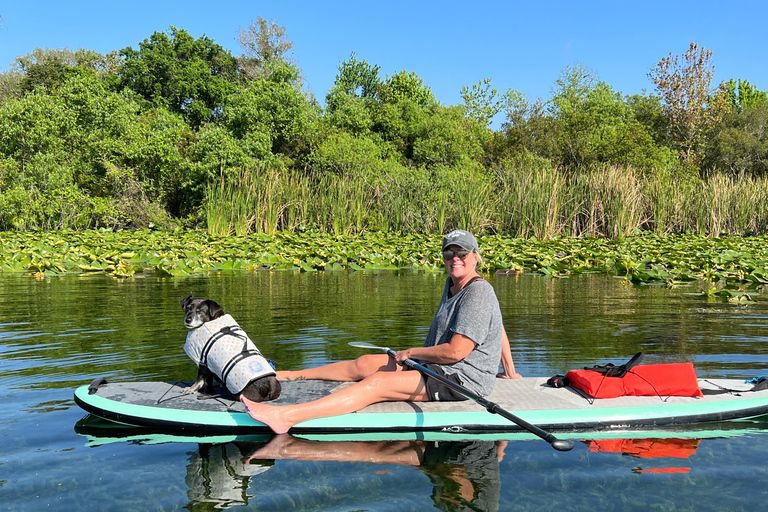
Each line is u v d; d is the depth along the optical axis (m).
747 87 55.00
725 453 3.16
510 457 3.11
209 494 2.63
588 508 2.51
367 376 4.01
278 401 3.64
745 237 18.17
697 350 5.25
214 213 18.00
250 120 23.34
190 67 35.84
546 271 11.45
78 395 3.81
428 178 21.00
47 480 2.78
